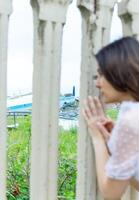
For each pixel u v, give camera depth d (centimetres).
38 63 267
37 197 272
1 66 252
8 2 251
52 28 266
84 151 277
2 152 257
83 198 279
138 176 212
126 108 212
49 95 268
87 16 274
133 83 211
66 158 487
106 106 274
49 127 270
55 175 276
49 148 271
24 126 663
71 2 272
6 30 253
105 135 243
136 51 212
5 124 256
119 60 211
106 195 216
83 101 275
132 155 206
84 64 277
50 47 266
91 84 274
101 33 278
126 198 286
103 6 276
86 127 275
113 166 209
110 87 218
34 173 272
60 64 271
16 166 448
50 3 263
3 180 259
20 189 422
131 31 287
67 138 644
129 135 206
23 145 552
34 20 267
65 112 850
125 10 283
